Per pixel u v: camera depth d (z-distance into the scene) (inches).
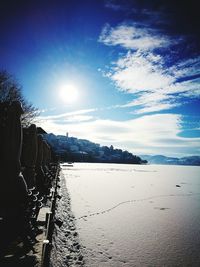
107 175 1884.8
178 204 682.2
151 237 347.6
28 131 226.8
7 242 159.6
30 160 221.5
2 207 149.5
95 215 466.3
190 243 330.0
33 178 221.1
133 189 1010.1
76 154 6624.0
